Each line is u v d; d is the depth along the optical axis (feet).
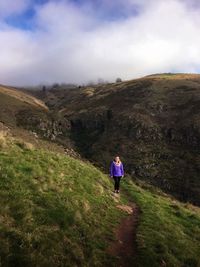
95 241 49.73
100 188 76.28
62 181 66.54
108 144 625.82
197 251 57.88
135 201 85.46
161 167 520.01
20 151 75.66
